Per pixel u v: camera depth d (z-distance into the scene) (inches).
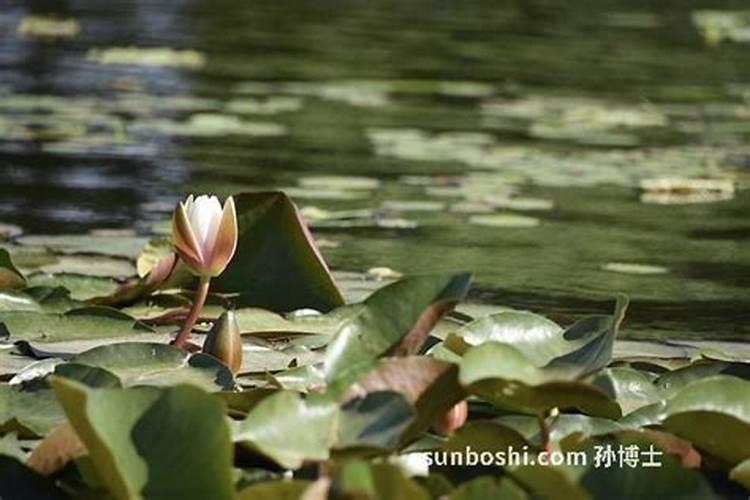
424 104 645.9
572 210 437.1
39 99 612.4
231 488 165.9
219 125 569.3
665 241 395.2
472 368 182.5
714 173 505.0
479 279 339.3
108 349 225.6
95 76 681.0
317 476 179.9
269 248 283.0
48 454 183.9
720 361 236.5
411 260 356.5
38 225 383.6
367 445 175.5
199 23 891.4
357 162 504.1
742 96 699.4
